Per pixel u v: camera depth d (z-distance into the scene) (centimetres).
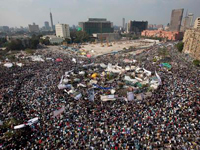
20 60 10725
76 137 3041
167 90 5134
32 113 3881
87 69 8506
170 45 19150
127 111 3891
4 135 3114
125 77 6681
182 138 2950
